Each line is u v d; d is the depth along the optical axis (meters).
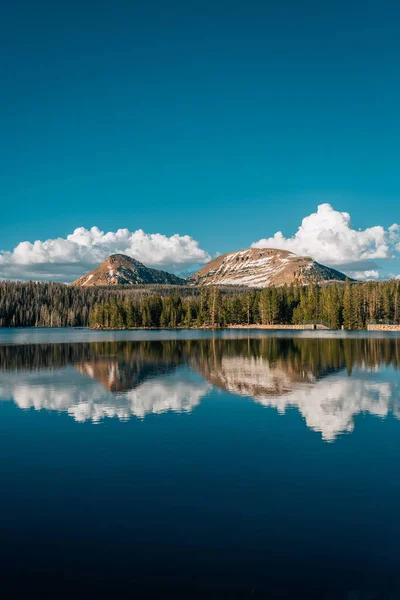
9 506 18.78
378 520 17.20
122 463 23.73
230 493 19.77
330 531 16.42
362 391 42.94
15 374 56.41
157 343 113.06
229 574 14.01
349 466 22.89
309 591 13.22
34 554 15.20
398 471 22.14
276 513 17.84
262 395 41.38
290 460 23.86
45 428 30.91
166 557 14.93
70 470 22.83
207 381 49.66
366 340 120.00
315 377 52.22
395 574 13.91
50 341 123.00
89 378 52.56
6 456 25.11
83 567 14.45
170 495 19.64
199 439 27.83
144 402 38.88
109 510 18.30
